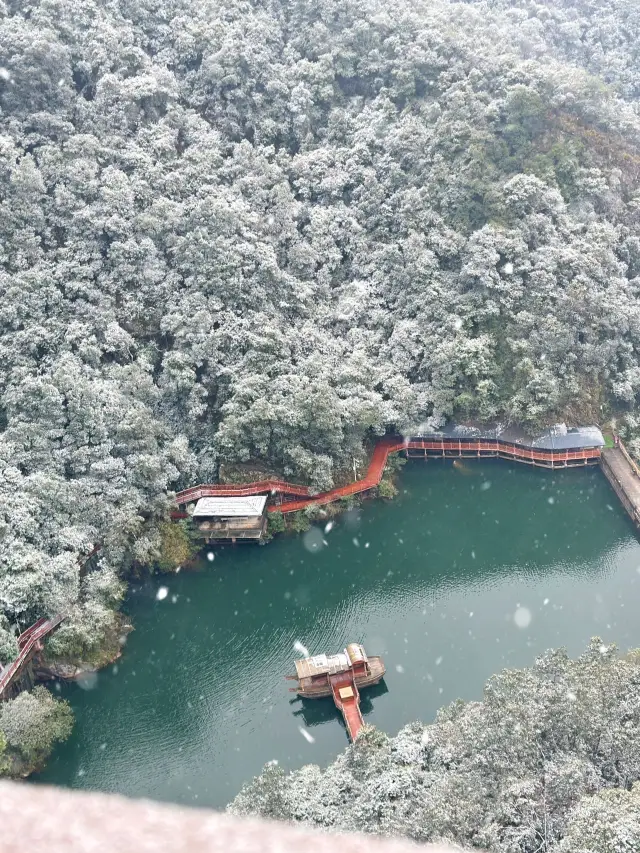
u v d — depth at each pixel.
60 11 102.69
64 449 76.69
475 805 38.12
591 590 73.50
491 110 103.00
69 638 65.44
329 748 58.66
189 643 70.75
